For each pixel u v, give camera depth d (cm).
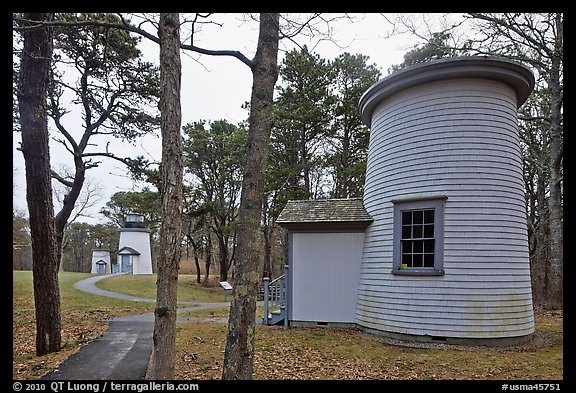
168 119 494
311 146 2275
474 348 793
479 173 857
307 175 2194
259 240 489
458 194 856
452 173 865
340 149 2283
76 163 1222
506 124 888
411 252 906
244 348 455
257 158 498
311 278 1110
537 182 2103
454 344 817
